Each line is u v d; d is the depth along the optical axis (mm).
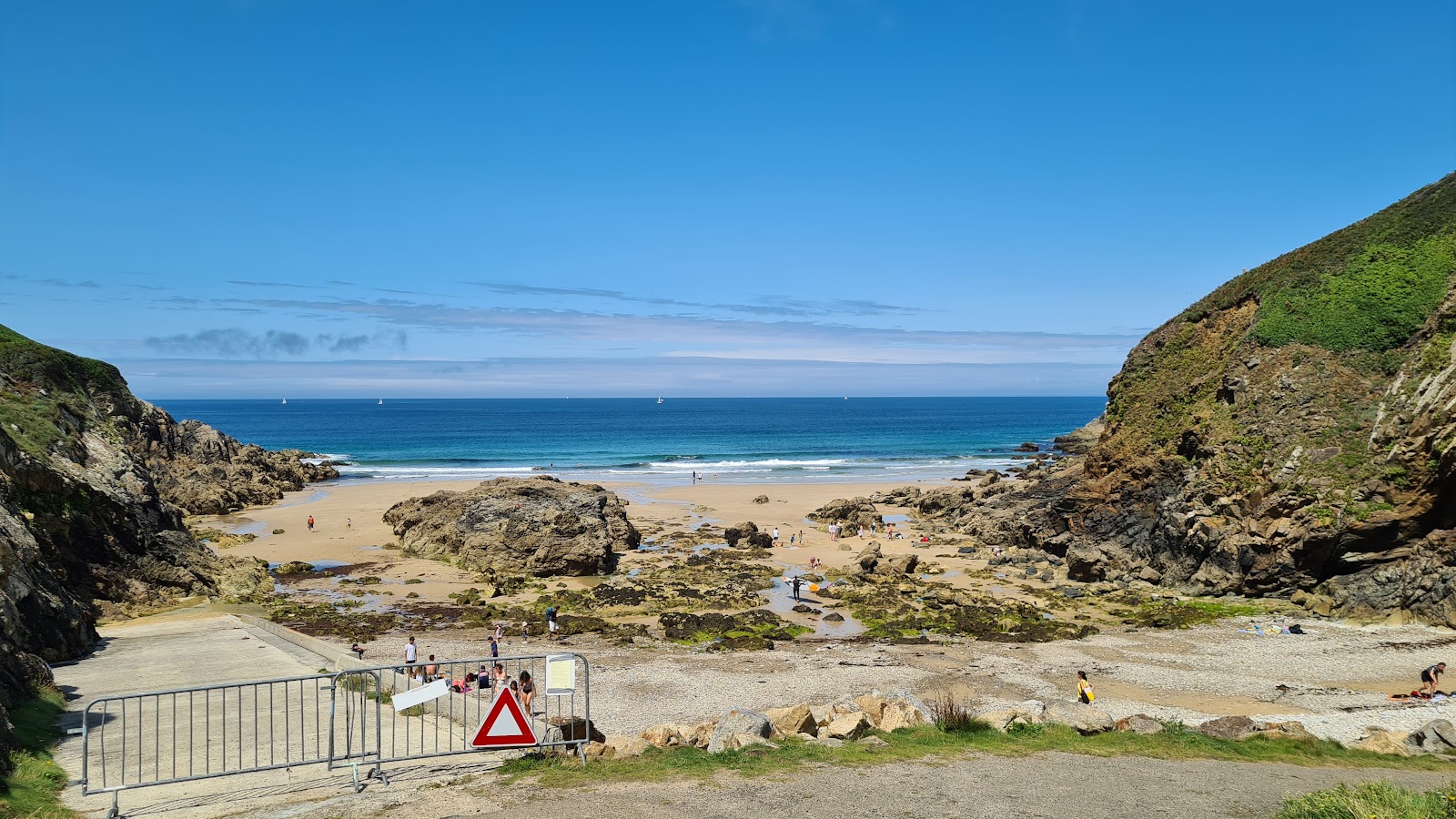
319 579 57375
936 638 42469
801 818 13812
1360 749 20188
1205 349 63000
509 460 148750
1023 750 18797
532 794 14836
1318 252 60812
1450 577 39781
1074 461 87312
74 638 32219
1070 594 51719
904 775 16422
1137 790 15859
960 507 82750
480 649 39781
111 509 45812
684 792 15062
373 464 140000
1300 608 45281
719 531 76562
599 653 39344
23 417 47688
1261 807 14836
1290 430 50344
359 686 25734
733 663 37281
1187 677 34344
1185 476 54531
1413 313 51344
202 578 49406
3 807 13258
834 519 82125
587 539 60469
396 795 14914
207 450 95250
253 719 21531
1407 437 44250
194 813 14266
